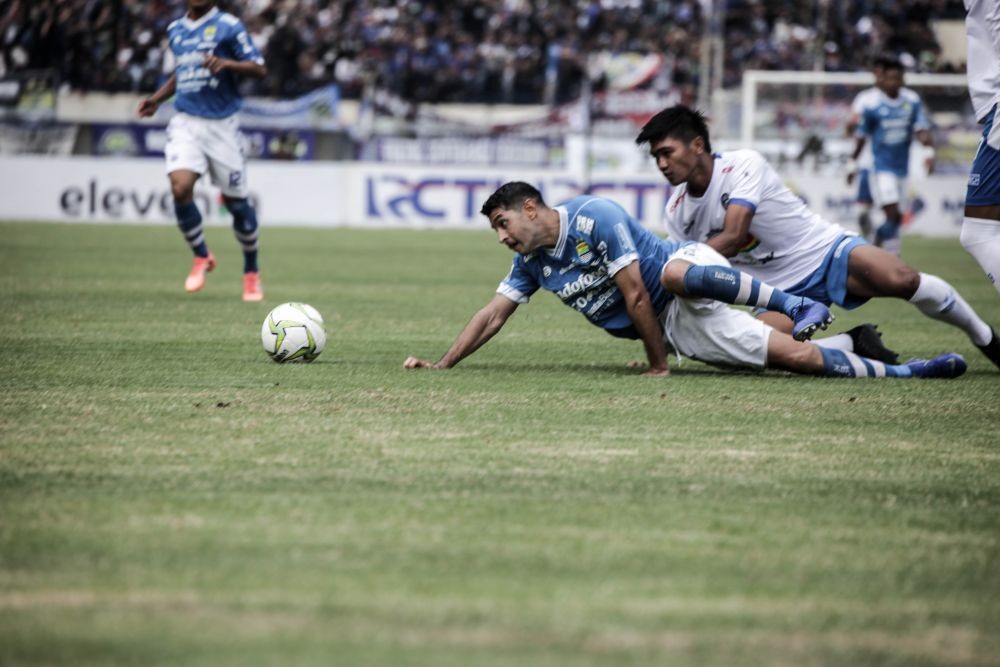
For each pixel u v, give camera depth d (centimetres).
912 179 7619
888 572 1064
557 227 2081
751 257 2323
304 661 848
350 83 8900
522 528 1177
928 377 2175
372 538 1137
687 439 1612
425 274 4709
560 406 1836
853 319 3525
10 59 8306
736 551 1116
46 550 1088
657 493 1321
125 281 4144
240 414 1738
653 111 8688
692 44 9344
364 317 3225
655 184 7925
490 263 5284
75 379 2052
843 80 7525
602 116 8731
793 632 919
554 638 898
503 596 987
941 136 7562
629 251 2073
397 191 8106
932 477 1417
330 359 2377
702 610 962
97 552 1084
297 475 1374
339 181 8088
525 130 8444
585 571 1052
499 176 8088
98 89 8431
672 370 2272
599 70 9144
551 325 3164
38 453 1469
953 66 9375
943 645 898
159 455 1466
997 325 3334
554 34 9425
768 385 2066
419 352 2520
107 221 7750
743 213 2189
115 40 8419
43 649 867
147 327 2867
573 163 8431
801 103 7569
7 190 7788
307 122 8250
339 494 1294
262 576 1026
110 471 1381
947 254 6178
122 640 884
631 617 945
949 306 2223
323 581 1016
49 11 8325
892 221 5334
